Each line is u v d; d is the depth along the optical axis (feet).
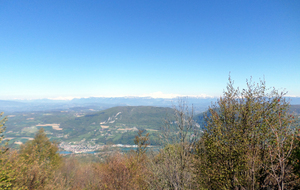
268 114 26.45
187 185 28.43
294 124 22.09
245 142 25.93
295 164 21.68
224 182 26.86
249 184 24.47
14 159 44.09
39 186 46.98
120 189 33.35
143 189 34.37
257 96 28.04
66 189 62.64
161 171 29.71
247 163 25.58
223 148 26.86
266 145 25.38
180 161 28.48
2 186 36.45
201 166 30.42
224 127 29.71
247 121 27.50
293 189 22.16
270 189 24.57
